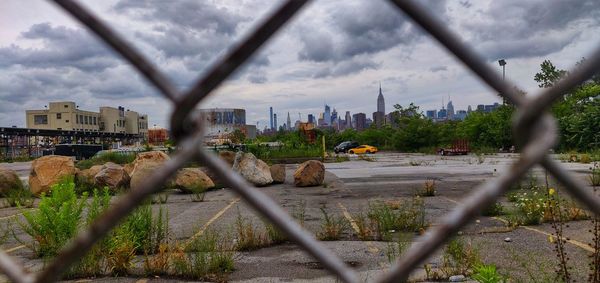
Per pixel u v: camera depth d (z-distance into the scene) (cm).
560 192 1068
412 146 6069
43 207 682
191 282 556
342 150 6288
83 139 8638
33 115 11725
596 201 98
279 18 82
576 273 529
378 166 3019
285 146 4162
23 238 858
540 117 90
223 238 786
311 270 590
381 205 1083
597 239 499
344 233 805
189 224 952
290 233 107
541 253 625
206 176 1681
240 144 3547
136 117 14538
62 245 659
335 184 1816
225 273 584
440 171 2378
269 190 1691
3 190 1766
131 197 96
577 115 3538
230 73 89
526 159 90
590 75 85
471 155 4456
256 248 712
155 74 96
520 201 991
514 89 91
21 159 6719
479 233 762
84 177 1825
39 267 627
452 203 1161
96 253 598
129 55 96
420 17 86
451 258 600
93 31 96
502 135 4609
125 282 556
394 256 631
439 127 5906
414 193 1400
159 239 717
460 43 88
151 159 1748
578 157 2819
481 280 435
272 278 561
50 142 8700
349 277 108
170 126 97
